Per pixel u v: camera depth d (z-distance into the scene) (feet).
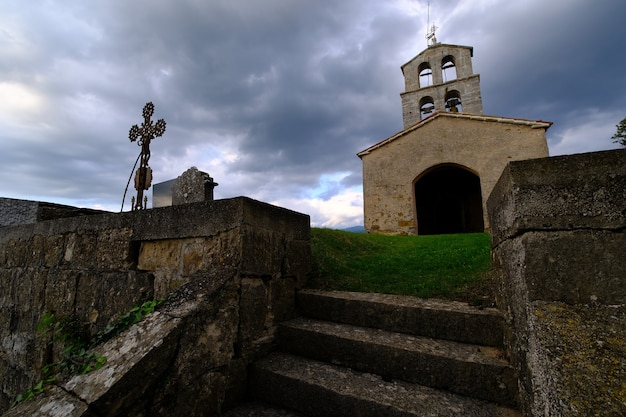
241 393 7.85
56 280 12.76
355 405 6.54
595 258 4.85
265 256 9.41
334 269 14.49
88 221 12.25
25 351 13.07
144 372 5.67
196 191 21.27
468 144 44.09
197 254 9.25
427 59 62.39
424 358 7.18
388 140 48.16
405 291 11.64
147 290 10.05
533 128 41.27
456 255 17.25
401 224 45.44
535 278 5.18
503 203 6.73
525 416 5.56
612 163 5.00
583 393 4.08
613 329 4.45
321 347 8.56
